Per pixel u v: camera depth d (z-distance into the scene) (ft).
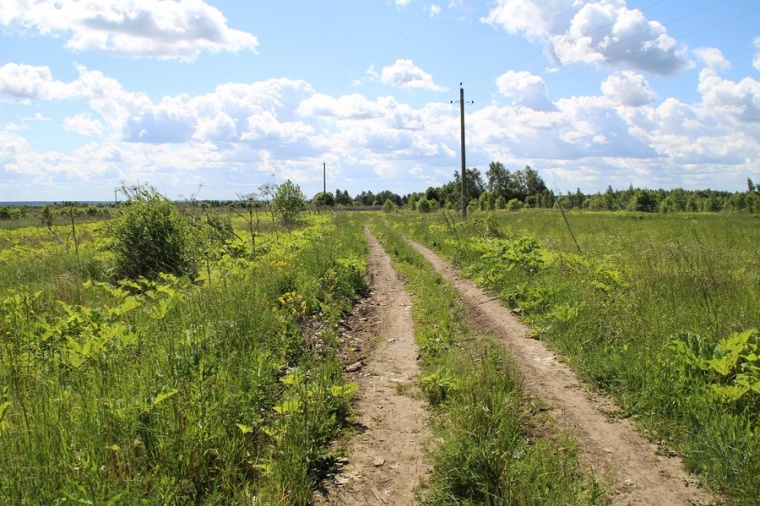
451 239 57.41
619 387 15.70
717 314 18.89
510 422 12.87
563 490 10.32
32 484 9.02
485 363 16.76
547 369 17.93
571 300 23.68
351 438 13.57
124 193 37.06
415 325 25.18
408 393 16.55
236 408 12.92
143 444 10.78
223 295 22.76
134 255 36.09
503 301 28.45
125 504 9.11
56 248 52.47
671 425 13.25
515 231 70.28
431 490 11.02
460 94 99.96
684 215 113.09
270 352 17.71
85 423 11.17
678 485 10.94
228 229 48.47
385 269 44.78
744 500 10.18
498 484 10.60
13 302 19.61
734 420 12.10
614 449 12.49
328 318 24.58
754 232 60.18
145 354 15.76
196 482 10.60
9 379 13.39
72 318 18.66
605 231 69.15
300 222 91.81
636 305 21.33
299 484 10.94
